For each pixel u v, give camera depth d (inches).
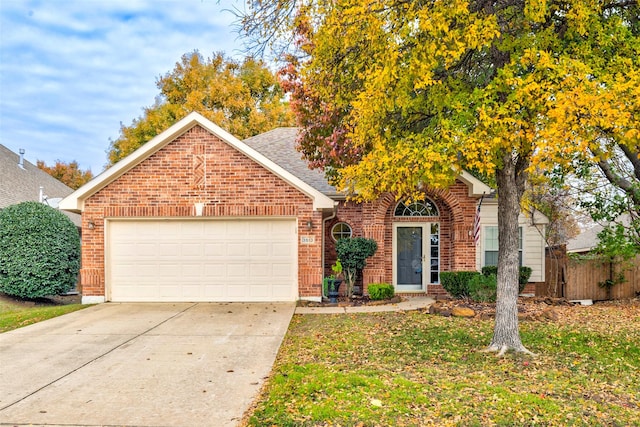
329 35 297.7
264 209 509.0
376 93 274.5
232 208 509.7
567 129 222.2
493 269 544.4
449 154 261.1
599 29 270.7
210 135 513.0
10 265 546.9
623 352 307.7
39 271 549.6
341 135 462.3
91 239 511.8
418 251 595.5
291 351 308.3
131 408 210.8
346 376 246.7
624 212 561.9
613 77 247.9
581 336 349.4
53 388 238.7
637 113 224.5
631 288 589.0
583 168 494.3
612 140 269.7
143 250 518.3
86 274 510.9
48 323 402.6
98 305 490.9
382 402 209.5
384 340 335.6
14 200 725.3
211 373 261.7
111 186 513.0
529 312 438.6
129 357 295.9
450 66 313.0
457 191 560.7
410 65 258.8
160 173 512.7
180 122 505.4
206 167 511.5
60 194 917.2
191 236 518.0
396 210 595.5
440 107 290.4
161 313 445.4
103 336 353.7
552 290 594.2
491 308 452.8
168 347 320.2
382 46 272.5
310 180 618.2
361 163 287.6
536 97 245.0
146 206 511.8
